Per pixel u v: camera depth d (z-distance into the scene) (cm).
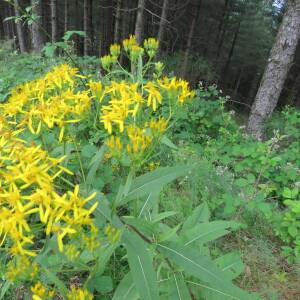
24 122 177
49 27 1783
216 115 580
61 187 167
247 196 339
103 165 266
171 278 173
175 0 1496
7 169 150
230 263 213
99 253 148
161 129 164
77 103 183
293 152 476
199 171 362
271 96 657
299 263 286
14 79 482
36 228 142
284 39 631
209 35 1711
